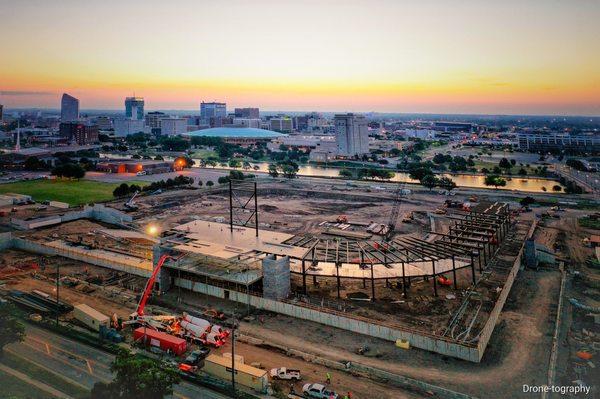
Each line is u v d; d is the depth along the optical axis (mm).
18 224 180625
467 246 130500
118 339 91500
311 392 72625
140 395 64188
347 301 112062
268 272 110125
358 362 84000
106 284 123625
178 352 86812
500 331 96562
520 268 136000
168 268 121000
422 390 75375
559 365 82625
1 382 74000
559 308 107562
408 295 115562
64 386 73812
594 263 138500
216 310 106562
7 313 84000
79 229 181625
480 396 73062
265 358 85812
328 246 135125
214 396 73312
